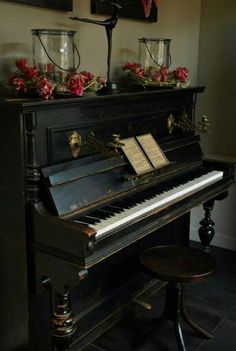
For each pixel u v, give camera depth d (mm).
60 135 1627
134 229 1644
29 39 1865
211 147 3252
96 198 1718
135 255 2389
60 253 1461
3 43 1757
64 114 1627
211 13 3072
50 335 1835
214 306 2412
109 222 1587
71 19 1997
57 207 1543
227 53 3055
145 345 2059
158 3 2660
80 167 1698
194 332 2162
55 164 1615
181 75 2344
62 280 1478
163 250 2055
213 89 3156
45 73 1680
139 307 2385
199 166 2494
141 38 2480
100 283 2162
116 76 2420
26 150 1479
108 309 2242
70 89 1625
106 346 2057
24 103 1392
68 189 1613
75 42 2111
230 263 2939
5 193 1562
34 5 1831
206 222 2645
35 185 1512
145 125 2139
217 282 2688
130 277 2389
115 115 1911
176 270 1826
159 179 2102
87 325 2105
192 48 3107
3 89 1787
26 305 1628
